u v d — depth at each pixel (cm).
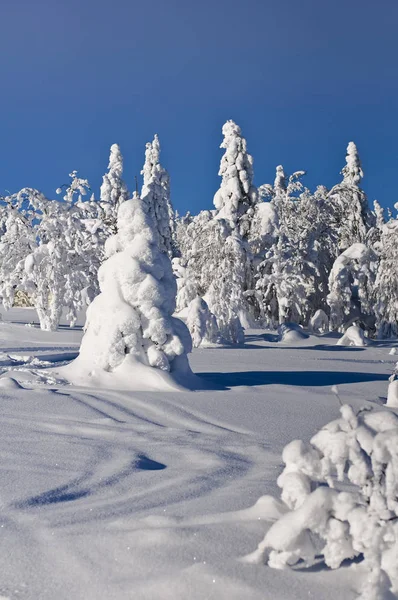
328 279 4828
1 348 2209
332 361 2334
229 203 4675
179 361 1334
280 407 1028
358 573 298
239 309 4228
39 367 1595
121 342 1309
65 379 1298
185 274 4178
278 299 4441
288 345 3391
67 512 441
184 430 840
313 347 3259
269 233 4578
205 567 305
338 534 298
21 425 838
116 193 6412
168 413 970
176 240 5850
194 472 581
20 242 3275
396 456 300
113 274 1351
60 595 301
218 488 513
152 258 1356
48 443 723
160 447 716
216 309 3559
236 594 280
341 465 314
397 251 4144
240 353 2583
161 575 308
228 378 1483
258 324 4425
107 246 1397
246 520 381
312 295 5034
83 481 546
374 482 304
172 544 346
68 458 643
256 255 4584
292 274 4481
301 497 321
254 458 663
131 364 1291
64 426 837
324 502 304
